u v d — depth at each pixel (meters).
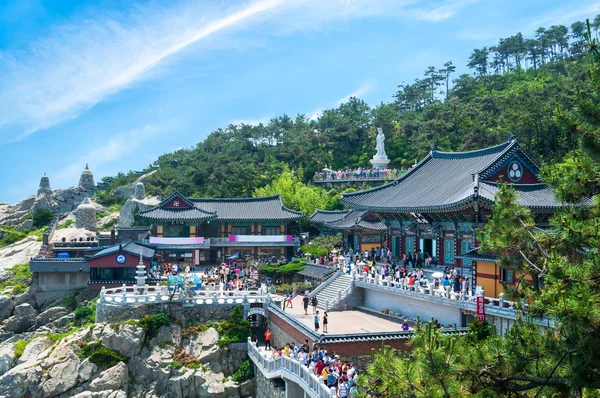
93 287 73.50
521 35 195.25
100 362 56.03
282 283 76.62
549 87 114.94
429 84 191.88
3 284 88.06
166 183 140.62
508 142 60.59
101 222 125.81
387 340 45.44
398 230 73.06
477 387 19.59
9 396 53.53
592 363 17.19
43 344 60.72
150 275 74.31
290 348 51.25
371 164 145.50
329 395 35.06
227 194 132.62
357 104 190.12
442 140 133.75
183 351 58.88
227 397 55.34
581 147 21.45
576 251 21.53
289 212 94.38
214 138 179.88
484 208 54.72
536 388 20.30
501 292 45.75
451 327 47.66
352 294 62.81
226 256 89.88
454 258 60.78
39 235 114.88
